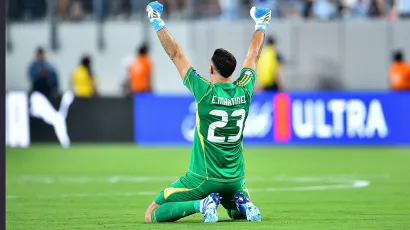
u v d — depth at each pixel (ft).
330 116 292.81
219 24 342.03
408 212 131.85
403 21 338.95
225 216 125.49
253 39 117.19
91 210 139.03
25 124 302.86
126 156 264.93
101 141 303.48
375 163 237.86
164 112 301.02
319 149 284.00
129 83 327.26
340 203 147.64
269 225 111.34
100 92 350.02
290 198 157.58
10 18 350.43
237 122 110.22
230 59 111.34
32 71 320.09
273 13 346.13
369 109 291.38
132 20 351.87
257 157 258.57
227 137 109.91
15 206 146.41
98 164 241.14
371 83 341.21
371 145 292.20
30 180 199.62
